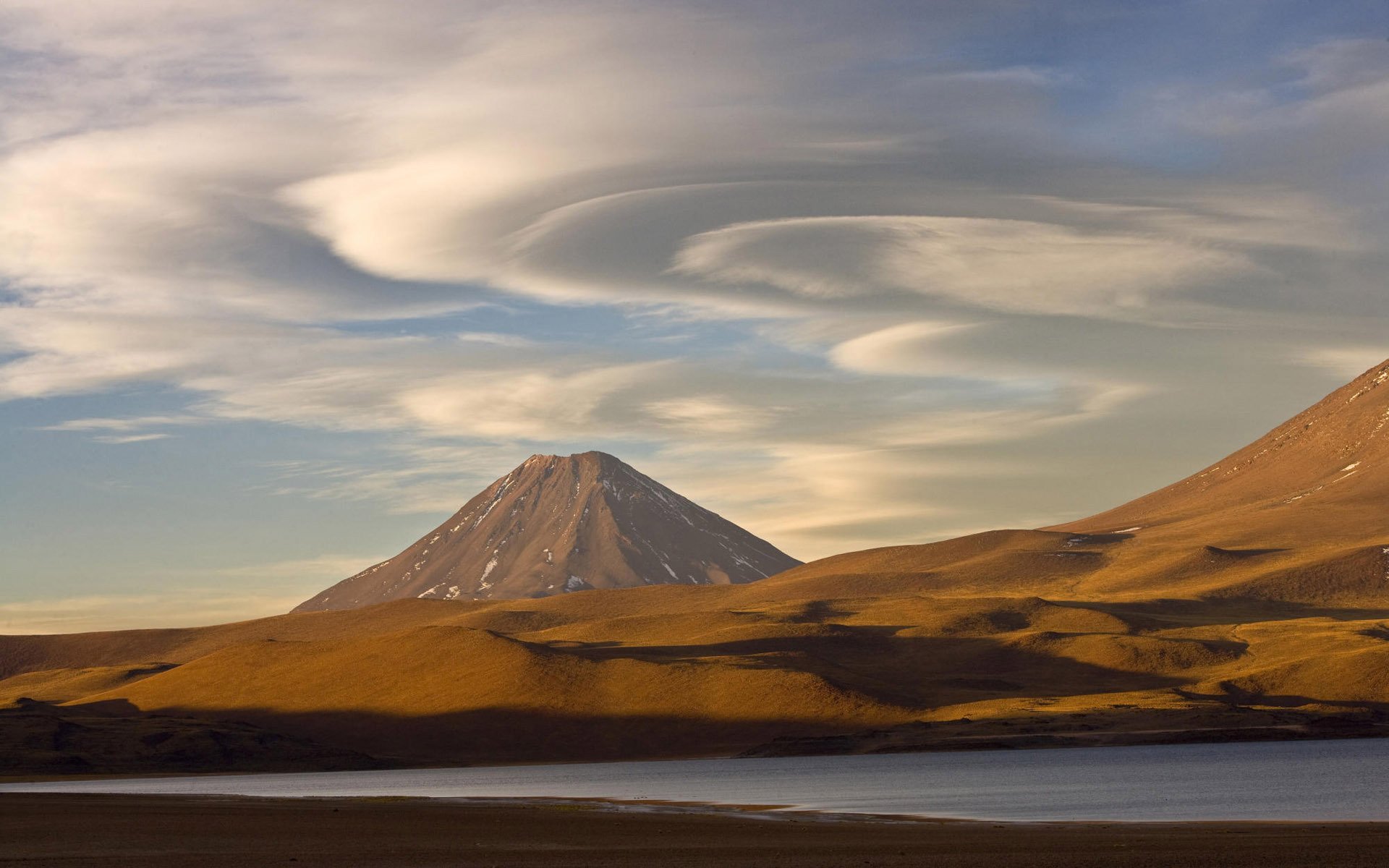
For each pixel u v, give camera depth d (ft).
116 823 248.32
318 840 215.72
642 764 609.01
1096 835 211.41
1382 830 205.05
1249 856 173.78
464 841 212.43
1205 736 588.91
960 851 187.93
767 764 559.79
